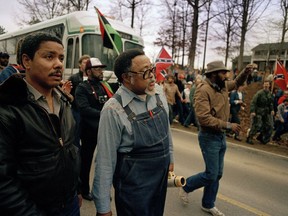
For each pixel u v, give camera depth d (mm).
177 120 11844
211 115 3199
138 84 1937
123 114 1905
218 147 3301
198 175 3514
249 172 5391
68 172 1580
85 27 8906
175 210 3656
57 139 1528
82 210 3430
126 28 9977
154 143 1950
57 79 1542
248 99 15352
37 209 1439
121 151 1936
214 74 3256
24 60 1523
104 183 1904
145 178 1938
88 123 3539
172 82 10289
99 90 3701
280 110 8820
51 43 1511
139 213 1939
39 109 1477
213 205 3570
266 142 8352
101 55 8812
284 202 4117
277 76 9805
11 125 1367
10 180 1353
